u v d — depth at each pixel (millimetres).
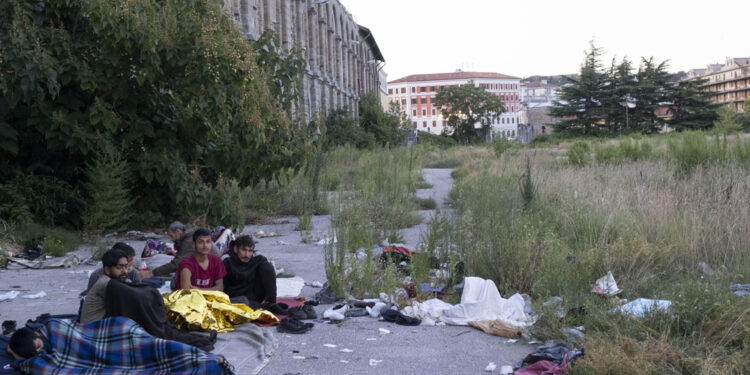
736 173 14344
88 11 11484
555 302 6543
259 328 6414
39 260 10859
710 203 11203
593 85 86312
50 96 13055
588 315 6184
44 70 11508
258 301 7438
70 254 11570
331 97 52969
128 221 14250
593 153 28688
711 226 9578
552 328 6086
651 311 6141
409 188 18297
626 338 5363
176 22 12391
